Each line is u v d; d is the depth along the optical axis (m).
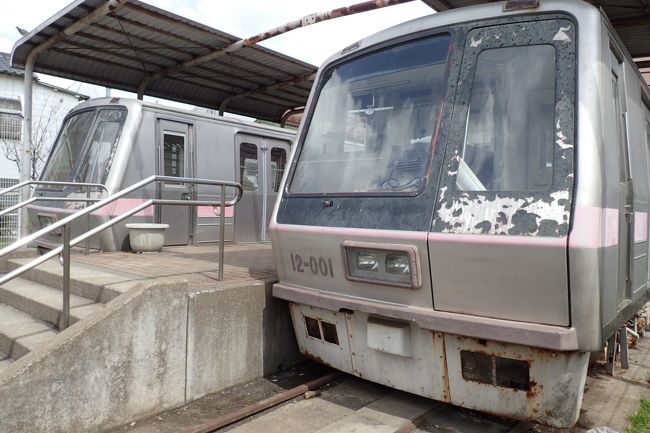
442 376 3.76
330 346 4.50
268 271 5.71
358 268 4.01
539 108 3.43
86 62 9.61
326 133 4.71
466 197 3.51
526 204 3.26
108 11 7.33
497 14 3.78
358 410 4.20
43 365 3.39
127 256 6.92
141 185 4.56
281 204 4.72
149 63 9.76
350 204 4.12
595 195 3.12
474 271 3.38
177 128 8.37
